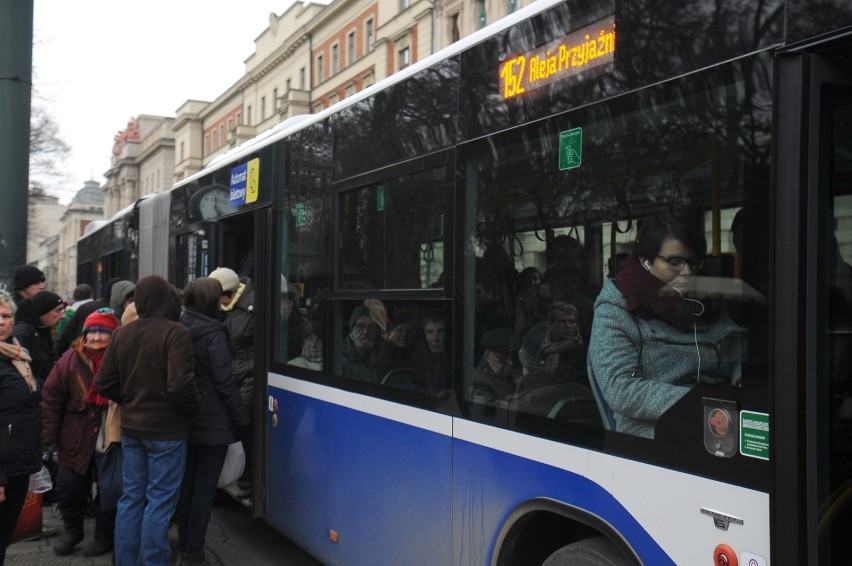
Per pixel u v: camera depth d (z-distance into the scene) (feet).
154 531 15.11
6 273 21.84
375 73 139.64
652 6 8.27
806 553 6.61
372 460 13.23
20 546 19.57
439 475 11.43
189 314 16.94
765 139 7.00
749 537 6.97
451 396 11.21
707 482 7.38
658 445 7.95
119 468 17.79
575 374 9.10
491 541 10.33
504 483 10.14
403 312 12.50
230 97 216.33
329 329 14.99
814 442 6.68
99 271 49.26
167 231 29.27
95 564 18.08
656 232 8.12
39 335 20.35
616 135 8.67
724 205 7.38
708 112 7.59
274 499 17.39
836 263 7.00
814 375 6.73
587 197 9.03
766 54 7.05
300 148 16.80
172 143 271.49
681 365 7.76
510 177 10.27
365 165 13.91
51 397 18.17
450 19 117.08
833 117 6.97
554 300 9.46
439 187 11.71
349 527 13.94
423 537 11.76
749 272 7.06
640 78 8.39
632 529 8.22
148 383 15.25
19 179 21.94
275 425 17.47
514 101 10.27
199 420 16.46
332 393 14.71
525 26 10.13
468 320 10.96
